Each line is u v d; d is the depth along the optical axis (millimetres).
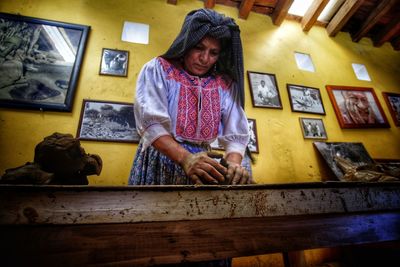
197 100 844
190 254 457
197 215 479
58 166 786
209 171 585
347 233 586
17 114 1597
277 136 2182
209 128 830
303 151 2197
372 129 2576
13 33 1830
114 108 1788
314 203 570
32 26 1900
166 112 746
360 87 2803
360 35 3164
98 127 1691
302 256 944
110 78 1908
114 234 436
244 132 903
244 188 525
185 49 823
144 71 835
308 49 2863
